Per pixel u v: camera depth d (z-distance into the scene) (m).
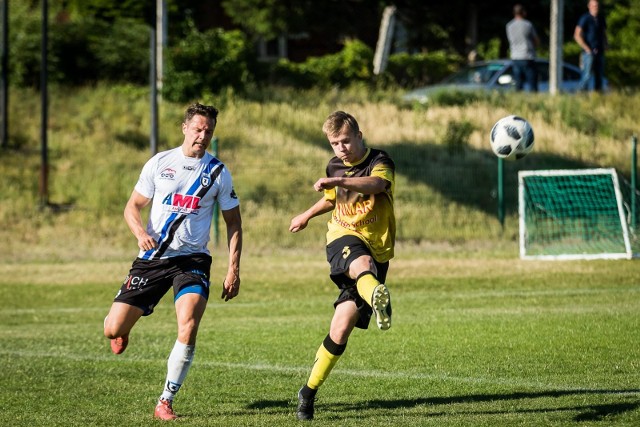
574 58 115.75
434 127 81.19
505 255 57.78
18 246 61.47
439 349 27.17
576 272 48.97
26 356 27.66
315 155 75.81
